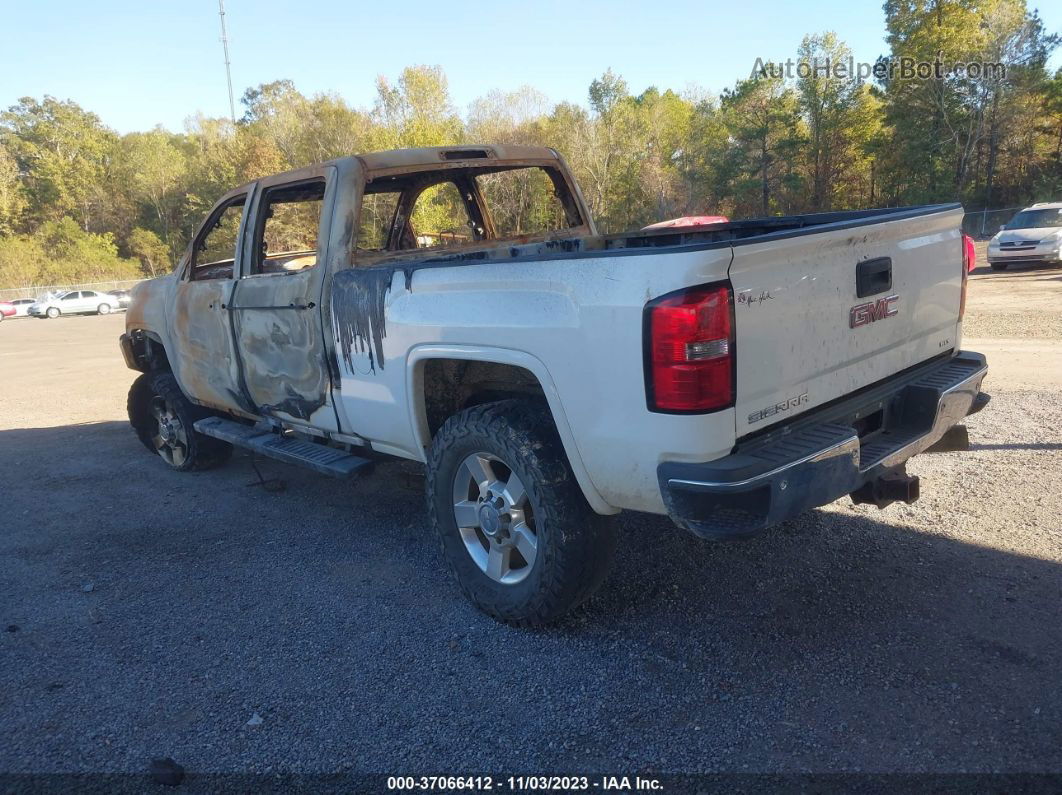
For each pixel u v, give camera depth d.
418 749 2.69
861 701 2.76
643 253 2.69
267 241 4.93
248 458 6.55
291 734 2.81
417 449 3.85
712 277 2.59
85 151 93.69
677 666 3.07
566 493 3.15
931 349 3.71
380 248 4.98
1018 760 2.41
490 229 5.51
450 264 3.39
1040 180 51.16
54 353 17.97
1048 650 2.97
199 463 6.06
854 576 3.67
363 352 3.91
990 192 53.72
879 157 60.88
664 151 71.44
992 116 52.88
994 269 19.92
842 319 3.09
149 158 83.88
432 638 3.43
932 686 2.81
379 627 3.56
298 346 4.37
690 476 2.66
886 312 3.31
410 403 3.71
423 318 3.50
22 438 7.98
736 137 65.50
